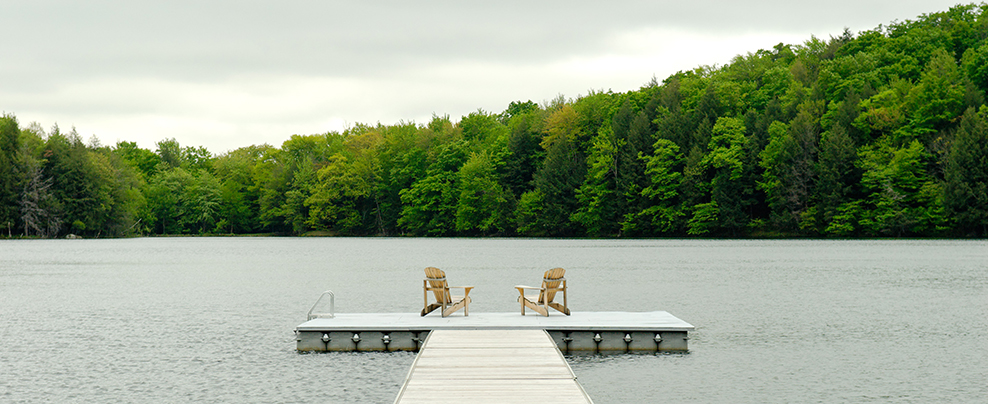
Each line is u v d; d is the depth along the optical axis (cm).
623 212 9525
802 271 3722
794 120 8556
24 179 10562
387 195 12438
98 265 4734
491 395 1080
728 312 2211
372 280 3469
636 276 3494
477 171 10894
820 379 1359
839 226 8062
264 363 1503
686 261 4619
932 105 8400
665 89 10869
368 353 1600
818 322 2009
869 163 8038
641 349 1612
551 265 4406
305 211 12888
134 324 2034
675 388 1298
